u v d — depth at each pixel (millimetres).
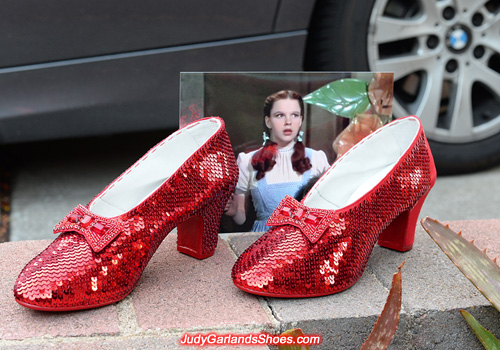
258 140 1462
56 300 1018
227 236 1481
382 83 1506
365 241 1188
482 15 2320
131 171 1263
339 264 1137
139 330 1027
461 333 1167
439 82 2332
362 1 2168
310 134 1483
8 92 1938
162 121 2086
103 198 1238
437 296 1183
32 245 1391
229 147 1318
